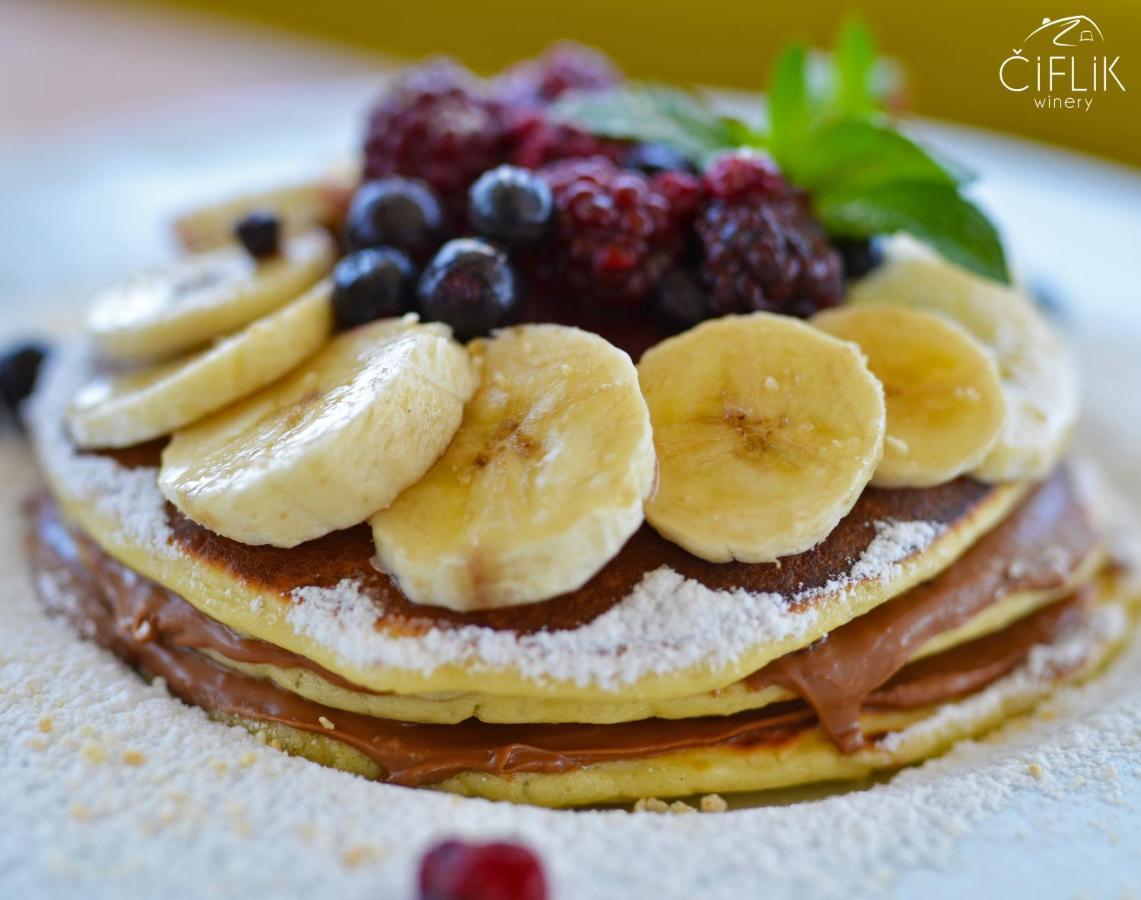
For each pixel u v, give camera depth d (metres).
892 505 0.19
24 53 0.53
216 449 0.18
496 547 0.17
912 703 0.19
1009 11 0.37
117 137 0.39
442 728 0.18
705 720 0.18
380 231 0.20
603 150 0.22
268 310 0.21
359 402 0.17
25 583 0.21
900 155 0.20
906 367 0.19
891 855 0.16
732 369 0.18
